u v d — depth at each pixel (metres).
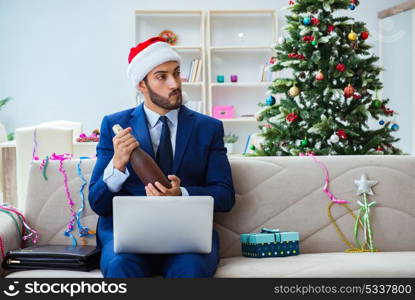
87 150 4.90
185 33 7.54
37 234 2.28
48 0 7.35
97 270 1.97
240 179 2.33
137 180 2.08
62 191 2.31
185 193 1.97
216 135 2.18
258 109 7.59
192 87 7.51
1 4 7.31
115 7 7.41
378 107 3.05
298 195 2.33
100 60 7.41
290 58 3.05
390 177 2.36
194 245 1.74
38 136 4.25
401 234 2.33
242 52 7.57
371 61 3.07
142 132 2.10
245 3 7.52
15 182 5.05
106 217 2.12
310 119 2.98
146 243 1.72
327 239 2.32
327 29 3.04
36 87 7.37
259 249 2.13
